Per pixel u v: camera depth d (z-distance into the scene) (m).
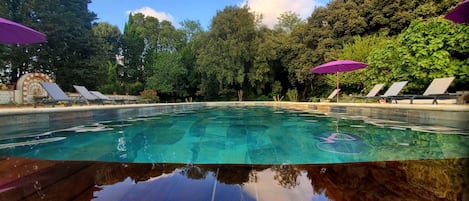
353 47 11.13
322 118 5.11
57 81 14.06
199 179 1.15
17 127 3.11
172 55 18.94
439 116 3.32
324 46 13.22
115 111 5.34
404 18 11.23
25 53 13.03
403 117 4.09
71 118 4.08
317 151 2.17
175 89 18.61
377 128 3.43
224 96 17.33
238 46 14.64
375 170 1.29
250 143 2.63
